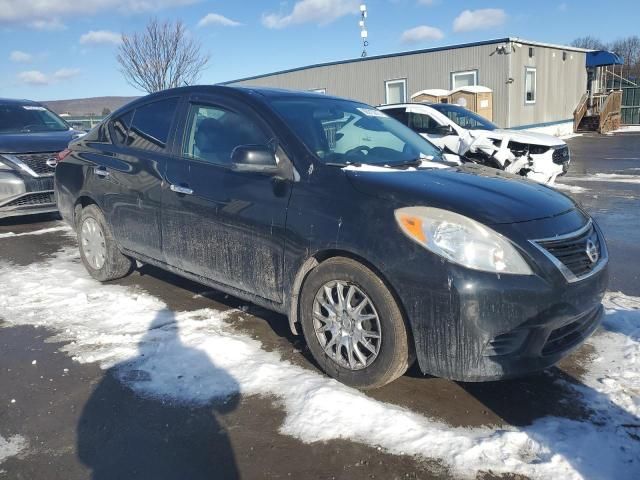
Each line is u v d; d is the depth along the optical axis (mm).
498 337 2855
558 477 2549
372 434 2891
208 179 4004
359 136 4090
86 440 2920
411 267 2932
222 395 3297
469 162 4445
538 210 3129
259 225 3621
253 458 2748
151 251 4613
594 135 26938
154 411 3162
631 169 14453
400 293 2980
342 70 24984
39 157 7918
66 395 3354
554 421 2988
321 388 3283
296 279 3477
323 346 3434
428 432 2895
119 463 2734
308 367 3611
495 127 11320
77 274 5734
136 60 24812
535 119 23781
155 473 2660
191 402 3238
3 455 2811
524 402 3189
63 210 5688
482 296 2801
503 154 10188
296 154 3562
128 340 4051
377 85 24047
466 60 21609
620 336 3996
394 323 3053
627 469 2592
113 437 2939
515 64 21234
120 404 3240
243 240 3758
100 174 5027
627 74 48188
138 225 4672
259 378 3459
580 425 2941
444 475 2594
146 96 4957
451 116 11375
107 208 5008
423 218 2963
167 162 4379
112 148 5059
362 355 3258
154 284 5352
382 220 3072
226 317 4465
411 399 3242
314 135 3744
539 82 23641
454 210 2955
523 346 2906
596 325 3314
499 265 2836
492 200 3113
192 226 4125
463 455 2713
